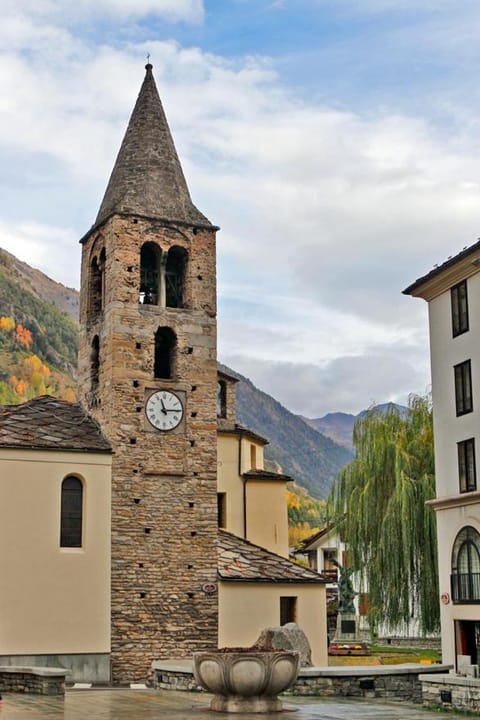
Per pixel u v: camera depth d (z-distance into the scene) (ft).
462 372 155.74
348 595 190.90
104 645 144.15
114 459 151.23
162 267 162.09
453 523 153.38
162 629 148.77
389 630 168.96
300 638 133.08
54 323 449.48
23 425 150.30
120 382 154.51
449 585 152.97
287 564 162.20
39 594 141.59
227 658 94.73
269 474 193.47
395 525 165.07
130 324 157.38
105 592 145.79
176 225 163.73
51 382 411.75
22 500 143.23
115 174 168.55
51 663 140.26
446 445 158.20
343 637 189.16
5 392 384.68
